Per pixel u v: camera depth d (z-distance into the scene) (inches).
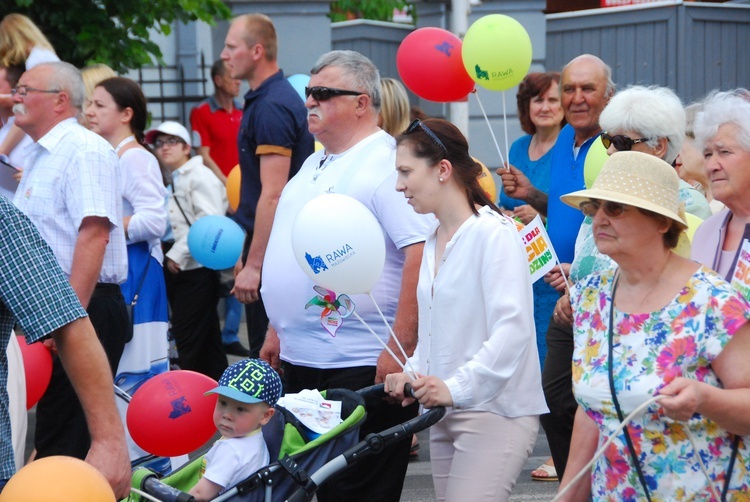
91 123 303.1
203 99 577.0
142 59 443.2
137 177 297.0
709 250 184.4
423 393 183.8
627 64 554.6
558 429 253.0
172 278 396.2
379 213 223.1
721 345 147.9
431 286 196.7
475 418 191.6
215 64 498.9
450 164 192.4
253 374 200.8
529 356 194.9
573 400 250.1
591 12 558.3
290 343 234.2
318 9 529.3
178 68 614.5
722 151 179.0
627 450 154.3
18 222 151.7
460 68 301.7
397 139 197.6
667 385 146.3
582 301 162.4
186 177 396.2
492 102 548.4
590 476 171.9
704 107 186.1
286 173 291.7
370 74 231.6
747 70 554.6
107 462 156.6
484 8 548.4
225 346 480.4
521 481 309.4
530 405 194.7
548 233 276.2
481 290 190.2
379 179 223.6
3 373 150.4
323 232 198.8
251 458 198.8
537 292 293.4
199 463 207.9
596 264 221.6
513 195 305.7
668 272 154.3
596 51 560.1
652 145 212.2
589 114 266.7
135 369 292.0
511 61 291.1
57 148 254.8
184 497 182.7
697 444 150.8
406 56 305.7
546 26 567.2
